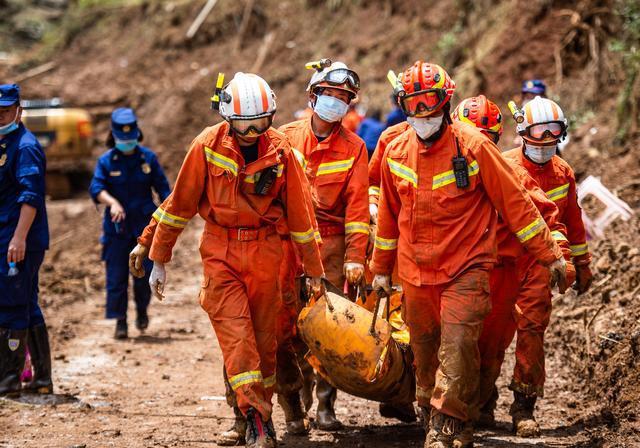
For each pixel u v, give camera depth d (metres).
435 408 10.50
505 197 10.51
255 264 10.94
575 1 31.27
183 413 14.34
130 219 20.33
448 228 10.56
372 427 13.38
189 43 48.97
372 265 11.45
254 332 11.21
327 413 13.11
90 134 42.41
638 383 13.14
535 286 12.91
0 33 57.16
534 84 17.52
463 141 10.51
